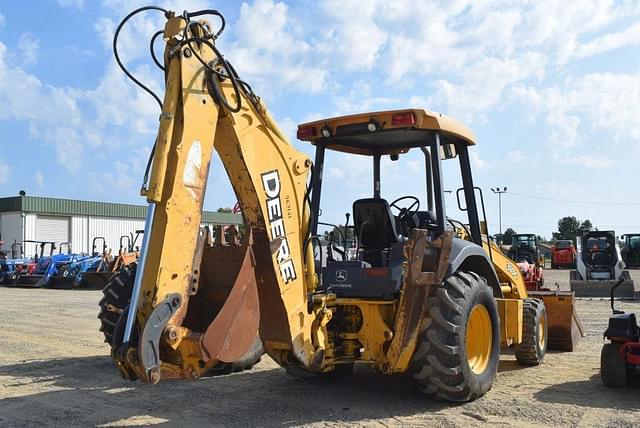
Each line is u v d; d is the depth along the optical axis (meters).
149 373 3.97
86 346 9.21
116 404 5.78
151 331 4.00
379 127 5.73
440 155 5.87
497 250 7.23
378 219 6.10
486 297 5.75
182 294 4.22
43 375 7.11
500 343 6.59
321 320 5.33
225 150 4.77
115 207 44.94
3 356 8.37
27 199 39.56
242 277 4.49
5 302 16.80
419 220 6.26
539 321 7.47
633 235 35.50
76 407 5.70
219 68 4.59
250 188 4.80
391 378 6.68
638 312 13.12
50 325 11.67
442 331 5.28
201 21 4.50
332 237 6.28
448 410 5.34
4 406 5.75
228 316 4.36
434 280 5.30
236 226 5.48
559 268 37.84
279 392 6.12
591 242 19.88
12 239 39.69
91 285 22.92
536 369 7.18
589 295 17.02
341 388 6.24
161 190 4.16
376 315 5.54
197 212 4.34
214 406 5.64
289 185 5.12
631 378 6.51
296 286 5.09
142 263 4.11
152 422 5.19
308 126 6.12
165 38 4.39
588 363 7.55
